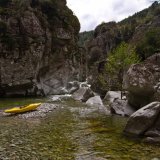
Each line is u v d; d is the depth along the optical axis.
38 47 64.06
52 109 35.03
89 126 23.73
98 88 59.06
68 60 76.38
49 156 14.78
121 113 30.31
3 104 42.22
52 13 72.19
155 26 106.06
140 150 15.98
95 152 15.61
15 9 64.31
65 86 73.81
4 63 58.34
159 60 35.31
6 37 59.28
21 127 23.02
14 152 15.47
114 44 154.25
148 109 19.83
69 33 75.88
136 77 28.02
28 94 61.66
